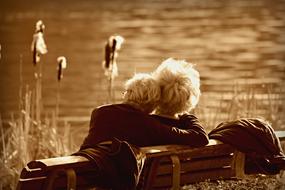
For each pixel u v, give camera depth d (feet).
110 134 32.58
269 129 35.17
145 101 32.94
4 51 117.70
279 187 36.17
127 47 120.16
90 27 149.38
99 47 122.83
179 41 127.03
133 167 30.78
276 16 161.68
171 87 32.73
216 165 34.73
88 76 95.40
